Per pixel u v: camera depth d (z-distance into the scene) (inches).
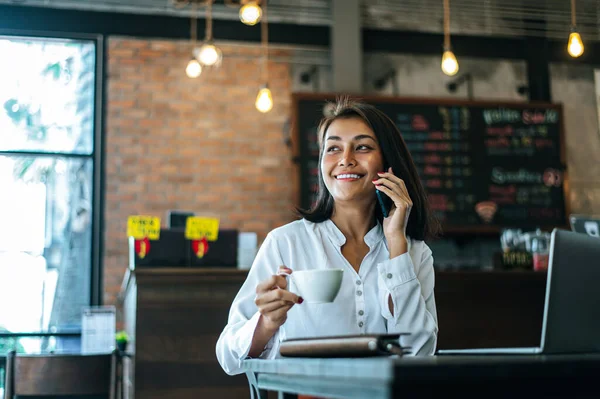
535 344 159.5
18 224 231.1
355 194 72.7
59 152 236.4
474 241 257.0
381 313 70.2
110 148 239.1
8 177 232.5
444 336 154.5
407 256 68.7
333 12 255.1
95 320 197.5
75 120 239.5
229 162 246.1
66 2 241.1
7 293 227.3
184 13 248.5
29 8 237.9
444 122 252.8
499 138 255.6
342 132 74.3
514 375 37.9
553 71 275.4
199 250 153.6
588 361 40.3
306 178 240.4
